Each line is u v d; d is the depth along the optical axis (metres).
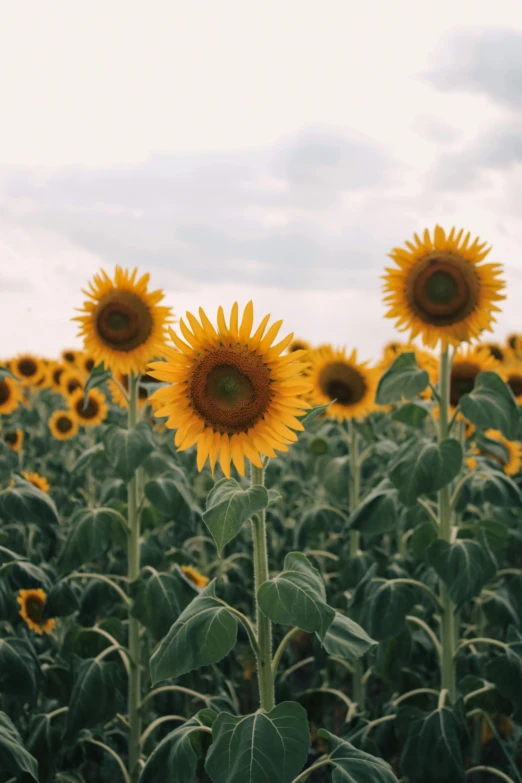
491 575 4.58
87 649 5.45
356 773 3.16
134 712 5.03
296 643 8.20
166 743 3.49
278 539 8.74
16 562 5.40
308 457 9.66
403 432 9.01
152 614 4.83
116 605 7.30
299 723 2.94
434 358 7.61
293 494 9.35
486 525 5.04
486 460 5.62
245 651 7.22
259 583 3.33
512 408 4.76
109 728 6.11
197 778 4.75
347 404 6.77
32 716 5.41
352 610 5.00
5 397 10.13
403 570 6.19
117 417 10.58
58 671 5.43
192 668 3.04
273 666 3.37
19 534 7.43
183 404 3.36
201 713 3.65
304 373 6.89
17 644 4.84
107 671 4.67
